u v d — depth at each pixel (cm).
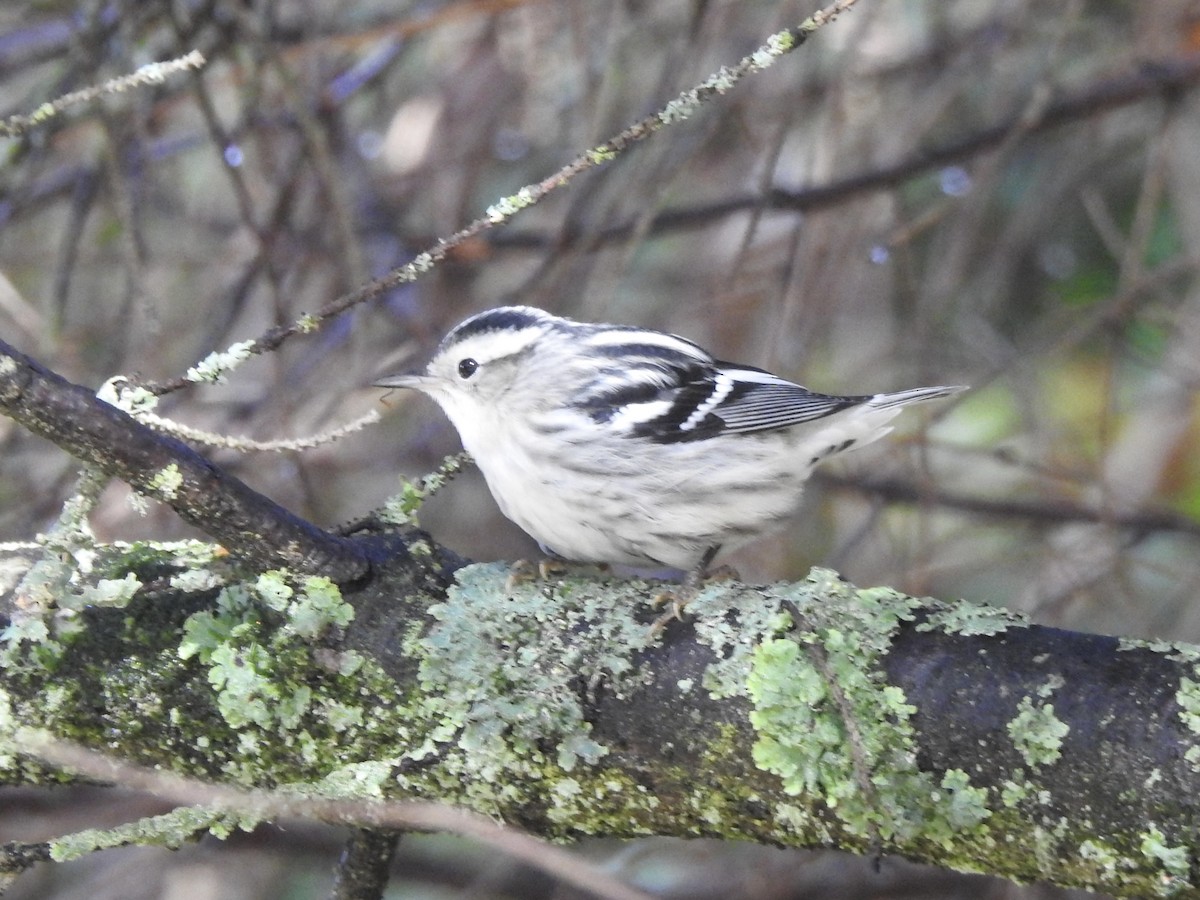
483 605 648
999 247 1332
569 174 648
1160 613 1273
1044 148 1396
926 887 1218
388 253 1320
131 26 1110
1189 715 557
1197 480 1328
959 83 1287
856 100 1299
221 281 1330
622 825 627
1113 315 1159
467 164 1324
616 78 1291
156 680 635
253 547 639
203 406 1252
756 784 602
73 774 655
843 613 612
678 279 1419
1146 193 1164
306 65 1255
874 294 1379
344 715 632
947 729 582
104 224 1298
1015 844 574
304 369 1290
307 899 1350
